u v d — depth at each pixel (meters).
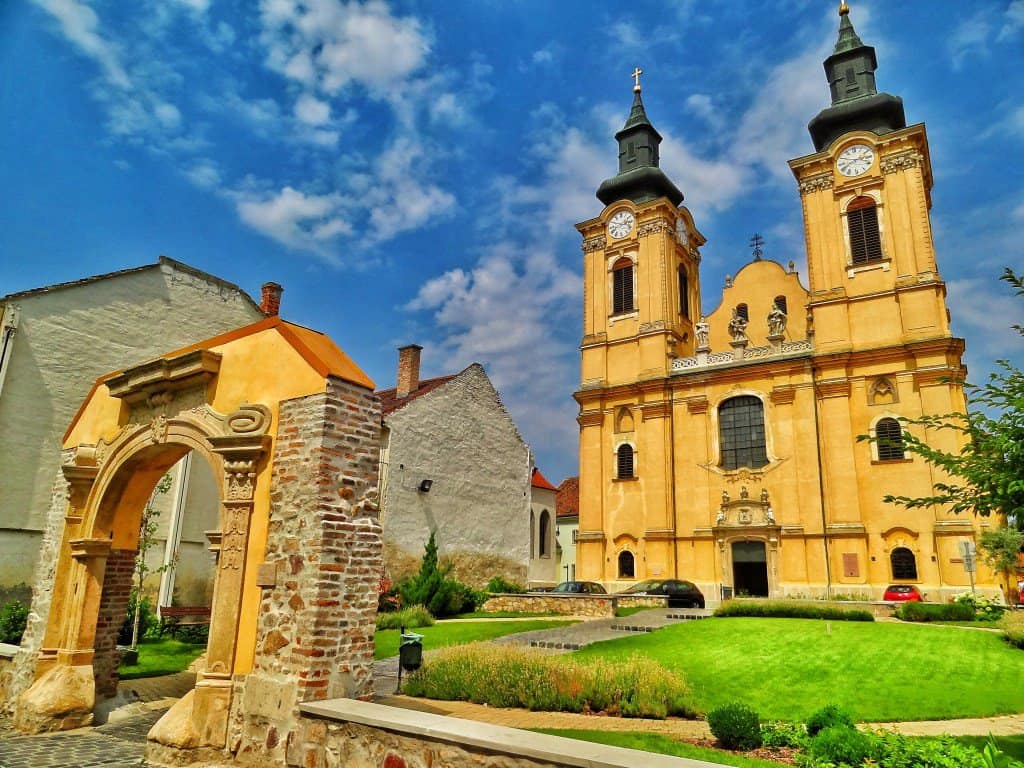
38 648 12.30
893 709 12.00
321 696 8.30
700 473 38.50
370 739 7.46
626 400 42.00
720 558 36.69
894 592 30.64
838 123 39.00
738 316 40.28
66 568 12.60
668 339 41.50
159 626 21.38
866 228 36.66
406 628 22.80
